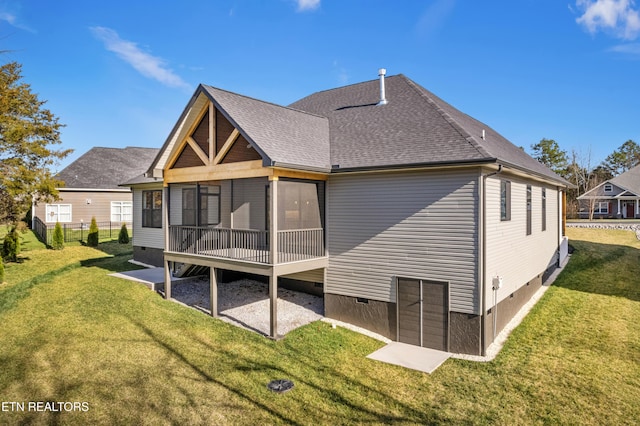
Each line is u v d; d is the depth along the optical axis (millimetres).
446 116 11516
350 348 9516
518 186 12008
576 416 6445
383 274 10539
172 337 9273
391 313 10398
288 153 10031
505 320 10875
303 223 11750
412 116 12289
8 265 16469
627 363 8352
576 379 7703
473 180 9133
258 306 12273
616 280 15102
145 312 10828
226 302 12531
